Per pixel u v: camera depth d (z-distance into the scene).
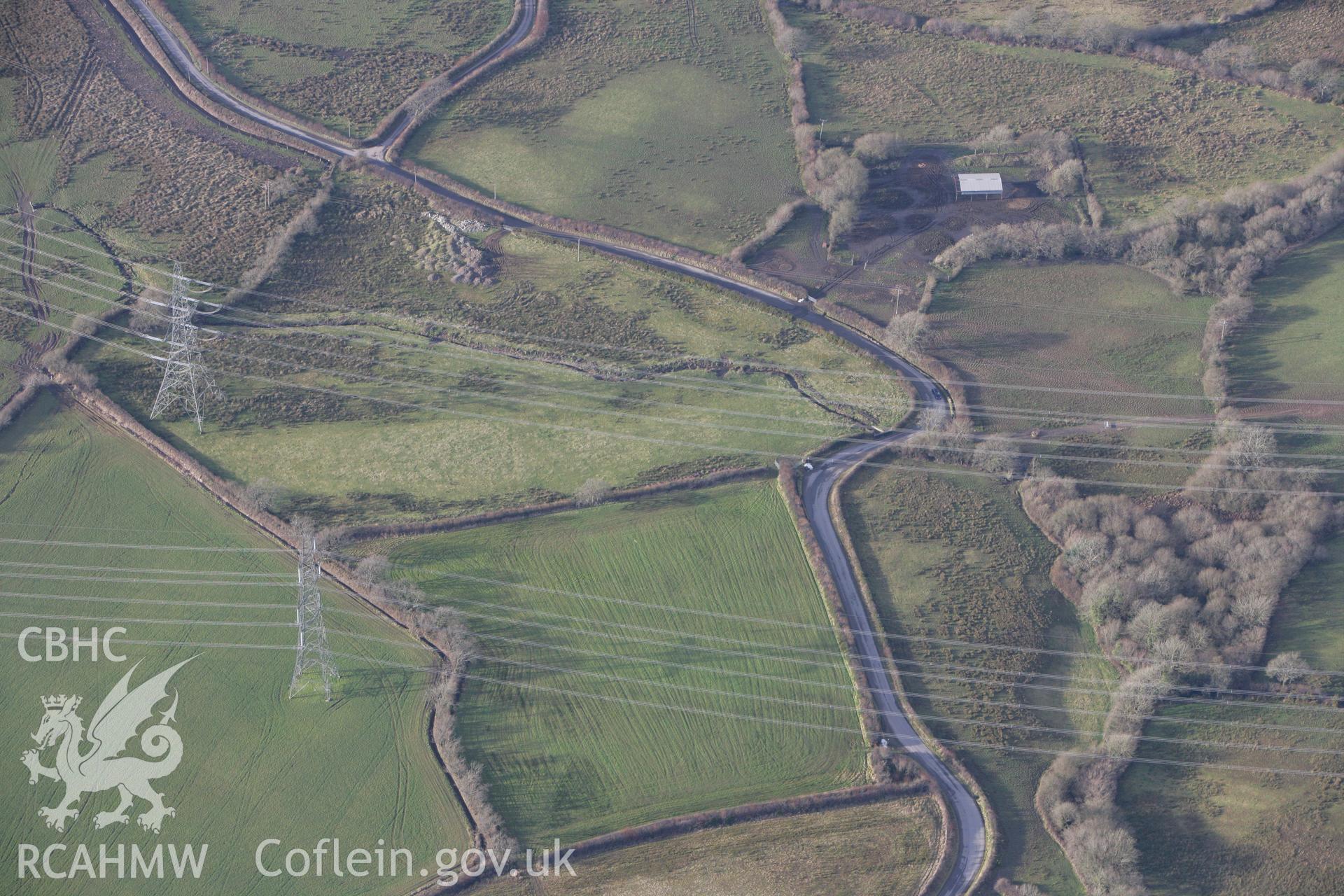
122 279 176.38
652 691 129.38
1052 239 183.12
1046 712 129.62
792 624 136.12
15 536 141.50
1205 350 167.00
